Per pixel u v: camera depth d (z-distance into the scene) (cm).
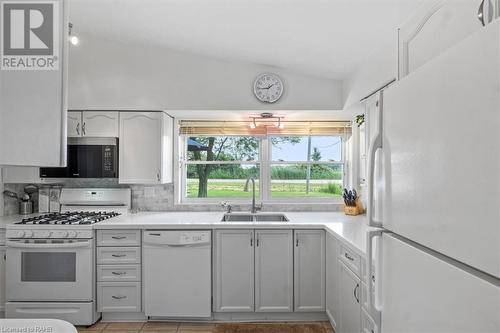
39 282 268
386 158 105
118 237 275
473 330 64
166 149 325
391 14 188
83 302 269
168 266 272
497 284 58
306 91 313
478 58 62
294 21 220
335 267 245
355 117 345
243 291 275
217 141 365
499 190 57
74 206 336
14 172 309
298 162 361
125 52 311
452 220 70
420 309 83
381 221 109
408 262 90
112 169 310
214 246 276
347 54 252
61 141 52
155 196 348
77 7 251
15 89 52
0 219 298
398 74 134
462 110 66
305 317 281
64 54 53
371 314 112
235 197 361
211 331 263
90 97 309
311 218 302
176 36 278
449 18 129
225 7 218
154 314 273
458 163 68
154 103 311
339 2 188
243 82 313
